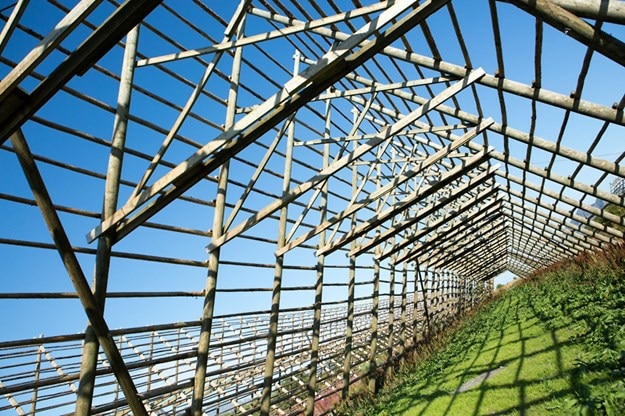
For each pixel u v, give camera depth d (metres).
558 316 9.79
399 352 15.00
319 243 9.27
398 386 10.66
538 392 5.51
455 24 3.81
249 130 3.95
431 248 14.93
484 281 41.06
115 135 4.29
